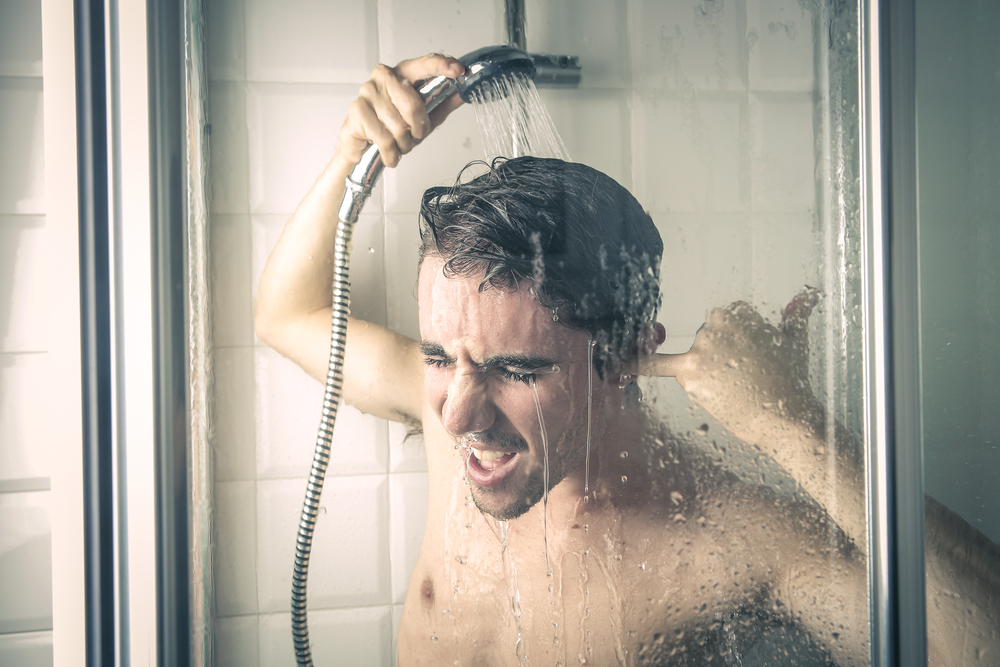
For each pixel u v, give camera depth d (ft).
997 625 1.72
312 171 1.77
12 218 2.15
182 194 1.55
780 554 1.77
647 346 1.78
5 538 2.19
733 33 1.80
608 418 1.78
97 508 1.48
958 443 1.86
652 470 1.79
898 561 1.63
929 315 1.86
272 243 1.77
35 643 2.21
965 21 1.79
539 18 1.77
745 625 1.77
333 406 1.81
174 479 1.51
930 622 1.69
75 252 1.49
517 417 1.78
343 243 1.78
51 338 1.49
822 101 1.80
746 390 1.79
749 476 1.79
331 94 1.76
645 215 1.79
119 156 1.49
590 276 1.77
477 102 1.76
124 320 1.49
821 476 1.76
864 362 1.70
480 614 1.83
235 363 1.78
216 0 1.72
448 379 1.80
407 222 1.78
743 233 1.80
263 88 1.74
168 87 1.52
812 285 1.79
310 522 1.82
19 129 2.14
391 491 1.85
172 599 1.51
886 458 1.63
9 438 2.18
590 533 1.78
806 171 1.80
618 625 1.77
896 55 1.64
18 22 2.13
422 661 1.85
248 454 1.79
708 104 1.80
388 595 1.86
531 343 1.77
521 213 1.77
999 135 1.81
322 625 1.83
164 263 1.51
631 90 1.79
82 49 1.49
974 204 1.83
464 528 1.84
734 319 1.79
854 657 1.72
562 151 1.77
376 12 1.75
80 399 1.49
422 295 1.79
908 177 1.64
